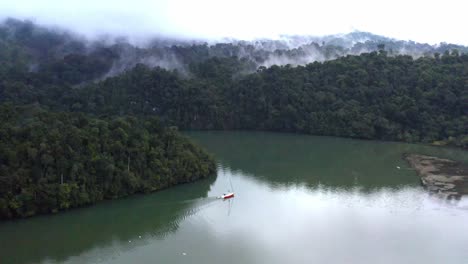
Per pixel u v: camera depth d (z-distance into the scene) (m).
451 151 132.12
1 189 65.69
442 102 151.62
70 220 70.75
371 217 75.44
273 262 58.69
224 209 78.06
